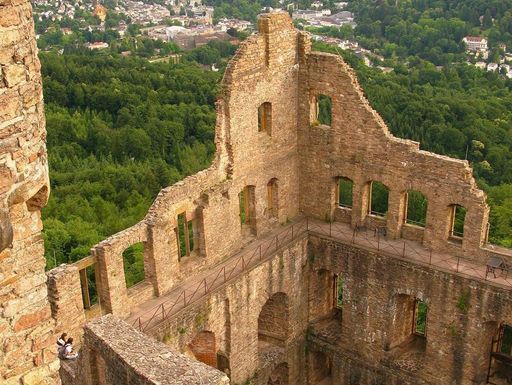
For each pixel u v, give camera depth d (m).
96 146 71.38
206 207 31.17
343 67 34.22
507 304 30.50
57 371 12.96
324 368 39.34
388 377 35.25
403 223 35.44
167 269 29.86
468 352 32.38
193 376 17.23
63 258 50.41
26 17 10.95
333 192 37.19
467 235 32.66
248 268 32.12
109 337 19.64
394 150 33.78
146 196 60.72
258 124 35.12
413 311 36.12
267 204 35.97
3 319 11.84
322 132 36.09
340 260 35.59
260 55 32.66
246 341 32.94
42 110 11.73
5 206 10.98
